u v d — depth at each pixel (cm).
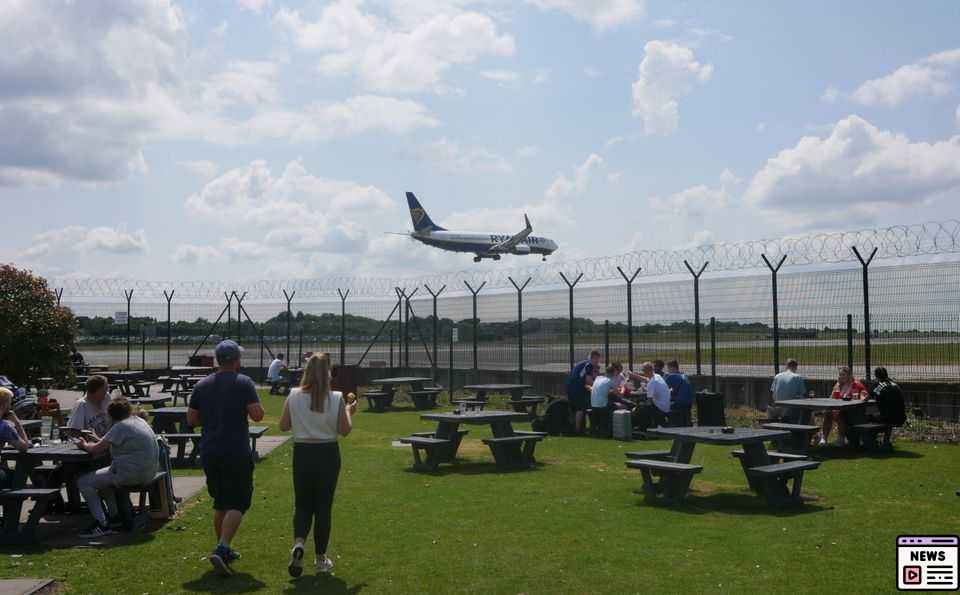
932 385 1597
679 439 1017
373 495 1042
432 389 2427
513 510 944
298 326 3147
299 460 707
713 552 747
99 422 984
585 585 655
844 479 1118
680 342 2011
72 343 2312
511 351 2456
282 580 683
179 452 1317
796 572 679
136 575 700
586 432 1711
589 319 2206
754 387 1895
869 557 721
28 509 991
